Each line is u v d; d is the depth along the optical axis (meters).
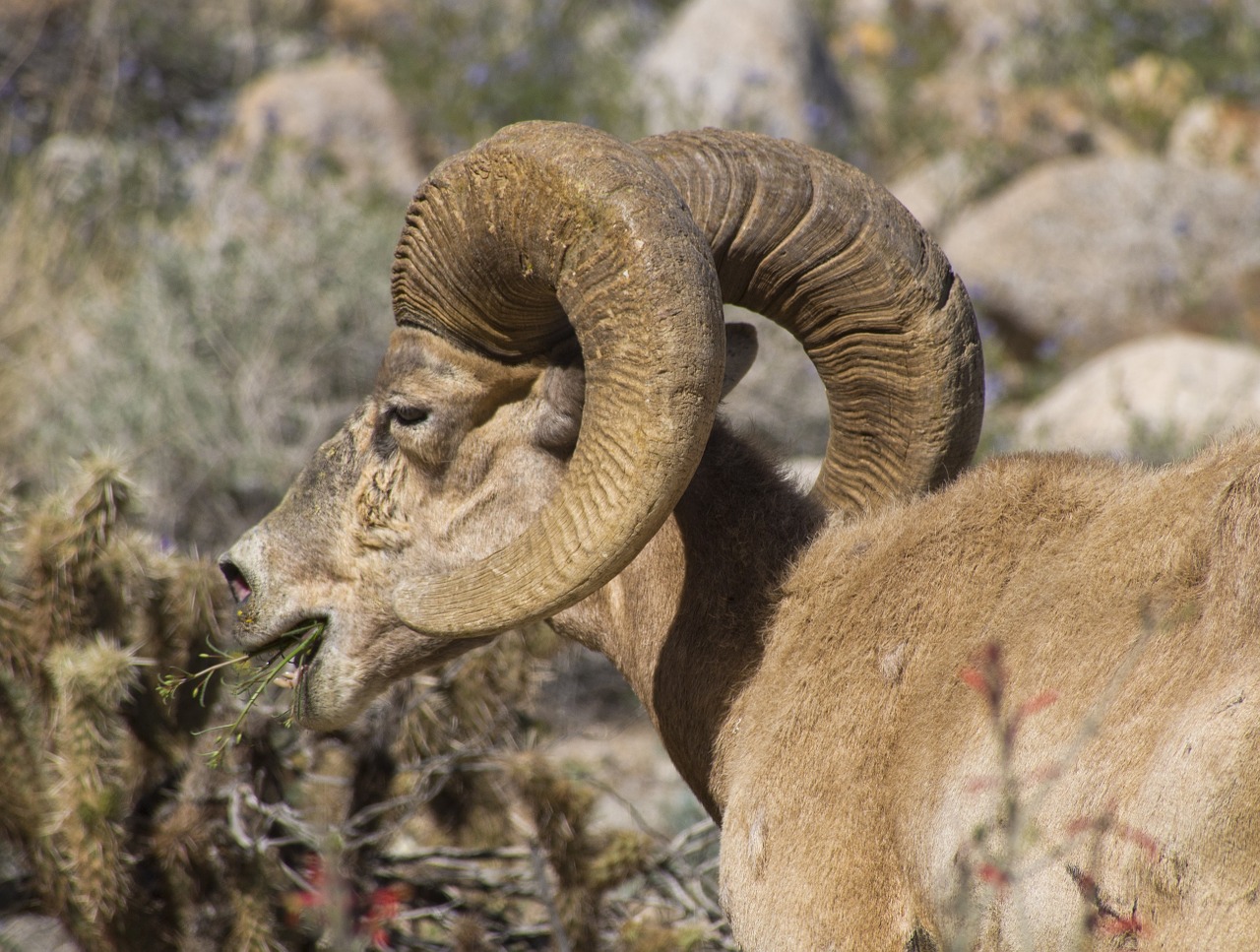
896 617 11.38
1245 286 45.16
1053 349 39.31
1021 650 10.34
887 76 61.19
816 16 70.44
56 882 15.28
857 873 10.97
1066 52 65.38
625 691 27.39
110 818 14.77
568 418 12.26
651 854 16.52
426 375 12.48
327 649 13.35
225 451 29.16
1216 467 10.24
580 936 16.19
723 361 10.60
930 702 10.79
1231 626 9.22
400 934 17.02
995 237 46.69
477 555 12.73
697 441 10.55
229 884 15.62
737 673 12.48
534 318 11.88
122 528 15.88
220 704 16.17
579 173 10.69
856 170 12.51
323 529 13.32
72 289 35.81
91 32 49.09
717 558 12.67
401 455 12.91
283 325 31.50
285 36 59.44
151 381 30.03
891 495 13.02
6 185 40.84
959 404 12.72
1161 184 48.19
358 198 39.69
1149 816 9.08
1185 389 32.88
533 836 16.16
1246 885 8.67
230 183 39.06
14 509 16.75
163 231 36.78
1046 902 9.53
